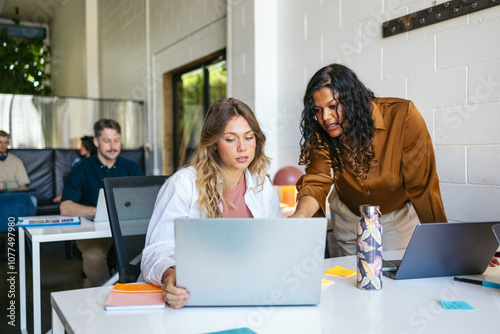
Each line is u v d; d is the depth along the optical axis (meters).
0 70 6.98
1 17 8.23
